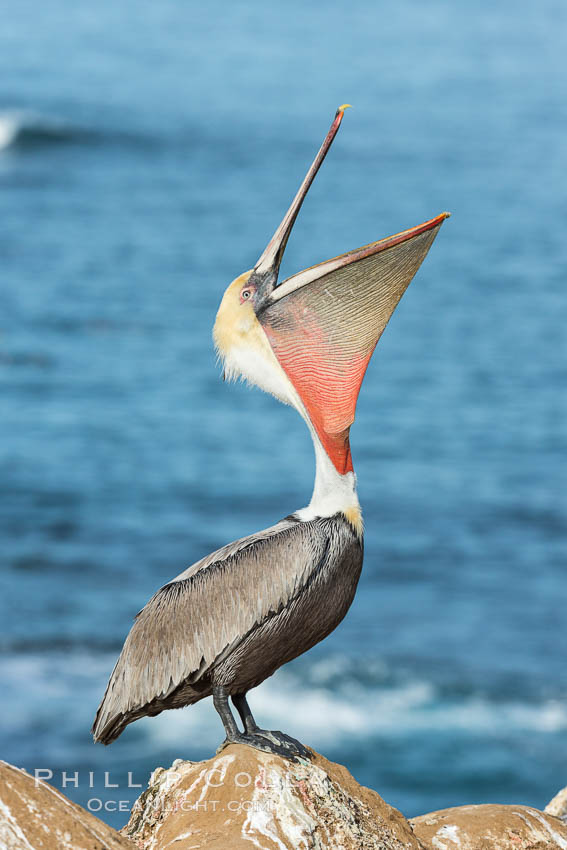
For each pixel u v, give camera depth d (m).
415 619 34.91
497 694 30.75
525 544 41.09
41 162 125.44
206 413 56.81
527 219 103.75
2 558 39.12
